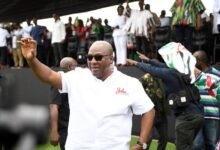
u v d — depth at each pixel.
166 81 6.00
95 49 3.13
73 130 3.12
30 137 0.82
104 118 3.08
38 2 19.34
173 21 11.68
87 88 3.12
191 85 6.00
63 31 16.17
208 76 6.41
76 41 15.63
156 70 6.00
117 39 13.72
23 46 2.90
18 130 0.81
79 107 3.11
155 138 10.41
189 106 5.93
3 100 0.86
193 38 11.60
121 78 3.19
